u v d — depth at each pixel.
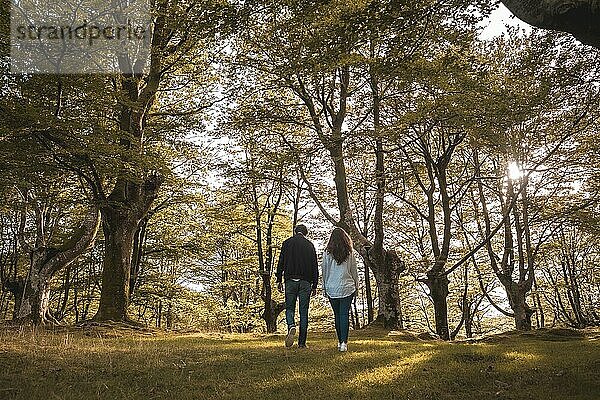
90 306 32.22
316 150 17.88
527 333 13.64
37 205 18.61
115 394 5.62
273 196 27.22
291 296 8.70
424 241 28.38
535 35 14.31
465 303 28.33
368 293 27.89
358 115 20.02
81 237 16.11
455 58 11.40
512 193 22.28
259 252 26.81
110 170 14.07
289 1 10.12
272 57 17.12
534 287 28.75
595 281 26.75
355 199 27.14
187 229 27.72
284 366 6.79
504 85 14.73
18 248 25.44
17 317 14.95
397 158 20.27
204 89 20.25
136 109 14.07
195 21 13.69
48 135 13.07
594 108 15.62
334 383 5.79
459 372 6.34
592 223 20.12
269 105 19.06
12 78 12.99
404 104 17.62
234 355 7.94
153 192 16.53
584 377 5.94
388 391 5.43
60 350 8.48
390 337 13.34
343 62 9.70
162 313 31.91
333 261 8.13
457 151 23.73
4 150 12.80
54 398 5.35
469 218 27.36
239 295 33.03
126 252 15.76
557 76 11.80
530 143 19.84
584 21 5.31
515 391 5.44
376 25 7.99
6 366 7.05
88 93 13.32
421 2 7.52
